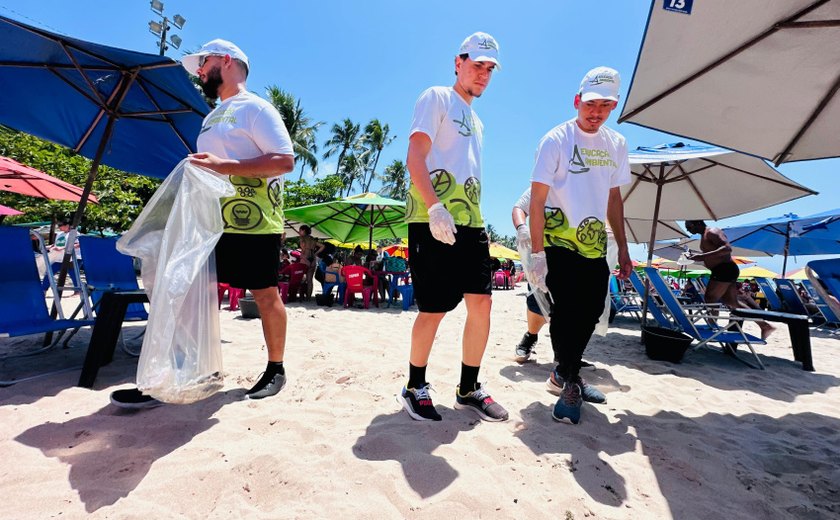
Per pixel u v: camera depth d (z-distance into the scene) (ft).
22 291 8.80
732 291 16.11
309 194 77.77
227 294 25.18
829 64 7.01
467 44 6.99
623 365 12.27
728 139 9.31
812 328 27.58
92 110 12.81
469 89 7.18
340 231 35.60
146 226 6.26
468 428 6.59
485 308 7.03
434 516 4.33
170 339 5.54
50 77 11.41
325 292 25.23
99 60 10.67
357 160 115.65
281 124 7.38
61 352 10.18
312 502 4.42
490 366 11.10
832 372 13.25
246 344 11.89
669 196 17.25
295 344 12.26
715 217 17.16
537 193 7.54
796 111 8.14
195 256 6.06
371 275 25.64
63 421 6.14
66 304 18.57
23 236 9.14
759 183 14.84
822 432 7.72
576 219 7.61
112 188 39.91
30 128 12.82
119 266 11.85
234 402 7.17
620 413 8.05
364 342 13.14
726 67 7.43
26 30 9.26
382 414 6.91
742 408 8.91
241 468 4.95
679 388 10.07
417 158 6.41
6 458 5.02
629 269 8.43
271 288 7.64
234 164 6.59
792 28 6.44
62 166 35.53
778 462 6.30
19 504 4.17
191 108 12.49
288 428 6.18
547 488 5.07
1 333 7.41
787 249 30.42
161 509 4.21
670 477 5.59
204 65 7.80
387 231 35.70
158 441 5.65
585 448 6.23
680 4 6.17
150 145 14.62
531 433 6.60
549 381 9.02
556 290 7.67
